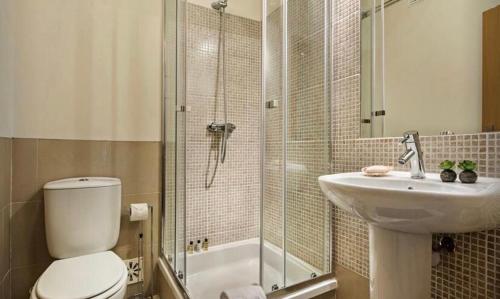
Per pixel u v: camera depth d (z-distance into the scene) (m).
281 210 1.52
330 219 1.52
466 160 0.94
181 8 1.69
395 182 1.03
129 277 1.70
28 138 1.46
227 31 2.10
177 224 1.61
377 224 0.89
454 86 1.03
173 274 1.57
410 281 0.88
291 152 1.58
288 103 1.58
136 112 1.75
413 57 1.18
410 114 1.19
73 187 1.40
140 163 1.75
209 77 2.02
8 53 1.36
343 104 1.48
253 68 2.22
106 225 1.48
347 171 1.45
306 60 1.60
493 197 0.67
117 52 1.69
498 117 0.90
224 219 2.11
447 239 1.00
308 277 1.47
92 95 1.62
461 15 1.02
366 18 1.38
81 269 1.20
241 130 2.17
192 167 1.97
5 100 1.31
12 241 1.42
